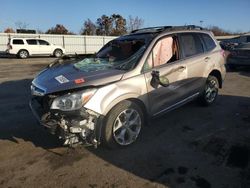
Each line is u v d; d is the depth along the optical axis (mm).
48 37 31219
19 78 11547
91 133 3951
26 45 24984
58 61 5473
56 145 4598
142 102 4500
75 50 33281
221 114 6059
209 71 6125
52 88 4027
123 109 4254
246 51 12227
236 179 3605
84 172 3807
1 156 4270
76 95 3818
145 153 4305
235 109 6422
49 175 3748
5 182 3604
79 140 3973
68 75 4281
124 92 4164
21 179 3668
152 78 4582
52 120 3943
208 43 6297
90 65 4766
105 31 59094
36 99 4375
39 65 18078
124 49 5098
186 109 6355
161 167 3910
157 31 5262
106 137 4152
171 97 5078
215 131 5133
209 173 3744
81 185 3520
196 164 3975
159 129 5223
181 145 4574
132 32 5895
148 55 4664
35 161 4109
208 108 6457
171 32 5305
